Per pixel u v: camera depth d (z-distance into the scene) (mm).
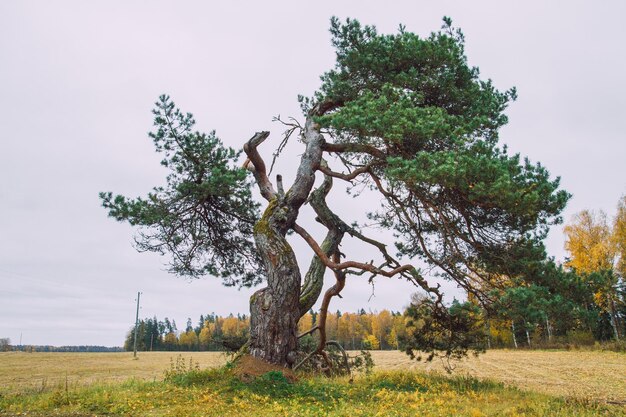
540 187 10945
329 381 13633
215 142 16094
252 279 19422
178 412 8734
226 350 20000
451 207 12758
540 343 52219
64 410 9188
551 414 9094
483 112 14055
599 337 49000
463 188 11086
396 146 12625
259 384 11188
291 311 13281
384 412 8922
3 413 8883
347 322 103500
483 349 13930
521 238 11922
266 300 13039
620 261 37031
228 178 15070
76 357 65562
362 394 11195
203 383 11953
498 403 10375
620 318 48344
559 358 36531
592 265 37750
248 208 17312
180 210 16141
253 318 13070
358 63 14664
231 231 18062
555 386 19016
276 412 8859
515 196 10500
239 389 10953
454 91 13992
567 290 11055
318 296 15539
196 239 17469
